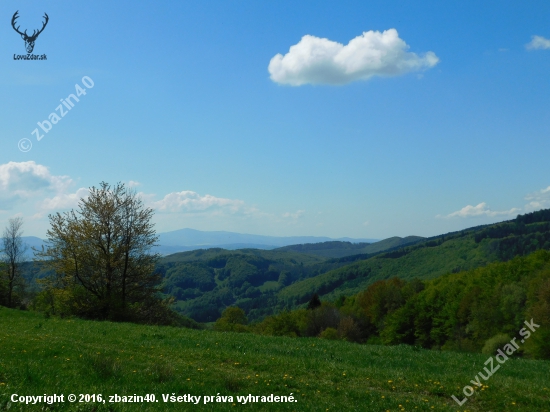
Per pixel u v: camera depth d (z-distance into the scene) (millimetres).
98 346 18500
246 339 24797
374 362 19156
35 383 10703
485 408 13070
